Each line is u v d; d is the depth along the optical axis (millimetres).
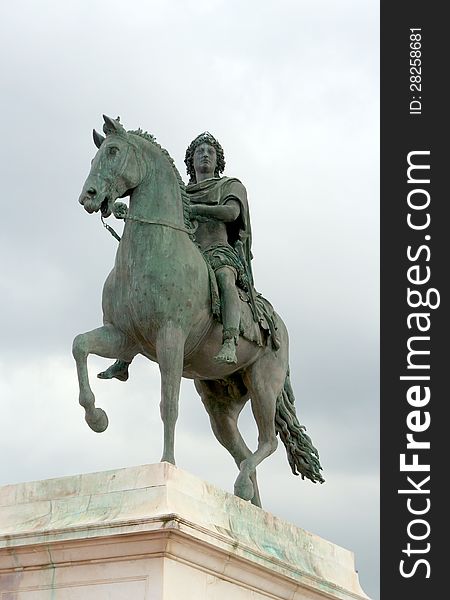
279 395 10547
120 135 9438
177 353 9180
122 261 9406
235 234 10242
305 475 10758
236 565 8633
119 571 8148
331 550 10195
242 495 9883
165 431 9031
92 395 8984
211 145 10500
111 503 8422
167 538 7992
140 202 9445
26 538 8375
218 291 9633
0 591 8453
